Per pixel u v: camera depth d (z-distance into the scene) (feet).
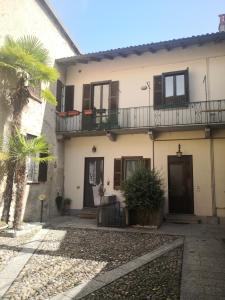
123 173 40.50
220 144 36.58
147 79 40.68
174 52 39.68
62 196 42.55
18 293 13.98
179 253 21.33
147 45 37.86
